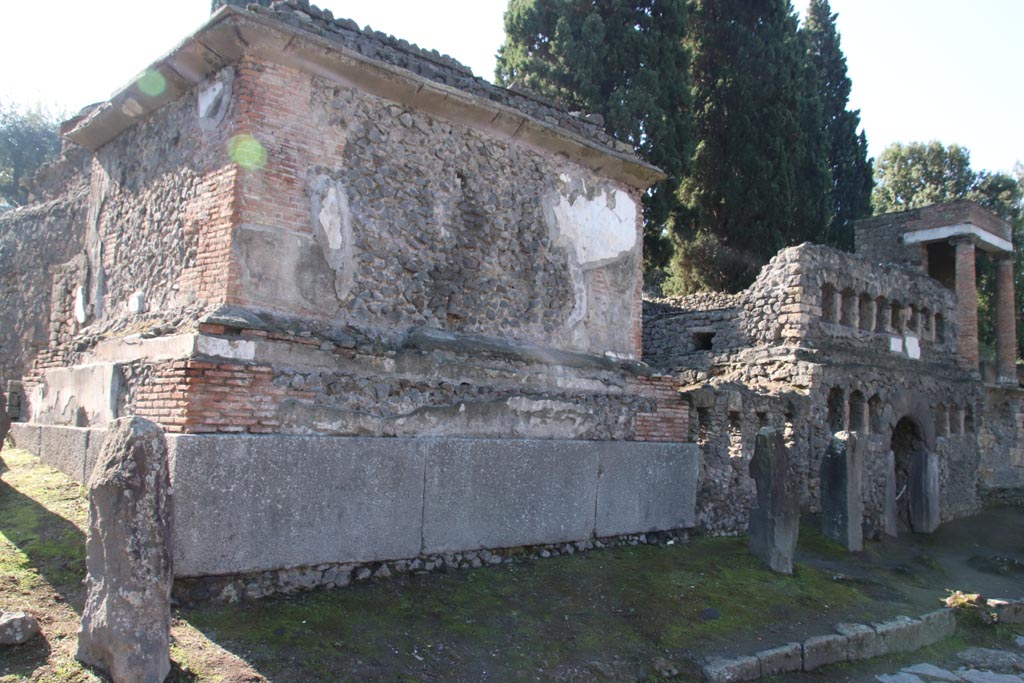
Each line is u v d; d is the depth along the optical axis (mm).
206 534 7148
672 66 24531
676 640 8727
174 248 9062
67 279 11828
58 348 11523
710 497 12992
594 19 23438
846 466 14117
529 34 24688
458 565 9211
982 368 28781
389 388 8961
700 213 28766
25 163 34156
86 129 10945
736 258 28250
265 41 8375
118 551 5684
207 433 7395
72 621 6363
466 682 6863
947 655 10539
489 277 10586
